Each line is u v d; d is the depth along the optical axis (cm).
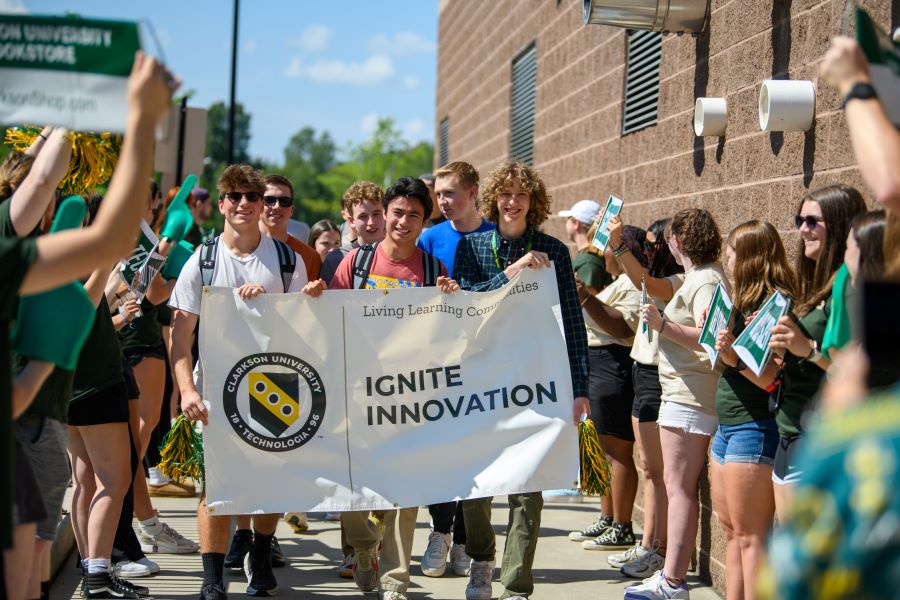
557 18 1059
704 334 432
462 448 479
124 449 498
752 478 416
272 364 472
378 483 474
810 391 366
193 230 838
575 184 970
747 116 558
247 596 526
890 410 177
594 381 632
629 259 578
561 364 484
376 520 586
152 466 770
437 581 566
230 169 488
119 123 267
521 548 477
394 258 503
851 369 209
